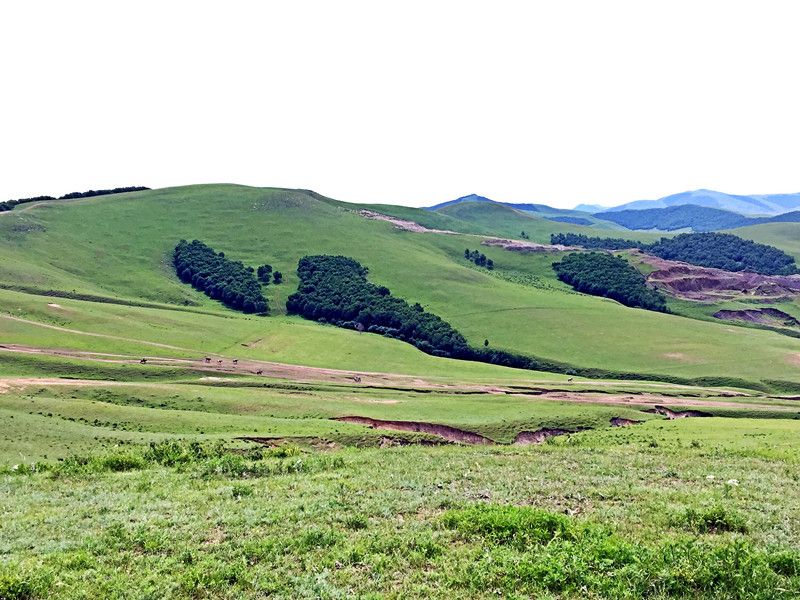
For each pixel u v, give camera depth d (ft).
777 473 97.76
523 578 52.65
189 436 190.60
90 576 54.39
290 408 257.34
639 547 56.95
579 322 541.34
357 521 67.92
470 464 103.50
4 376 272.31
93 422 202.69
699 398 346.33
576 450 123.54
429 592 50.60
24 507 78.74
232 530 66.18
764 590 48.16
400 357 449.89
